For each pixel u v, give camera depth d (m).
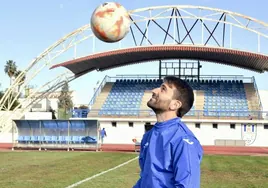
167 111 3.79
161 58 56.91
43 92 55.44
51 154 29.42
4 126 50.75
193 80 57.03
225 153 34.56
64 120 35.03
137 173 17.28
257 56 47.41
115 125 48.72
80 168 19.20
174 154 3.47
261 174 17.91
